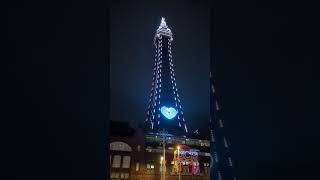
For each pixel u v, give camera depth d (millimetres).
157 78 151250
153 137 86438
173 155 81250
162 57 159250
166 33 165750
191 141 91312
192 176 80250
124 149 70250
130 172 68938
